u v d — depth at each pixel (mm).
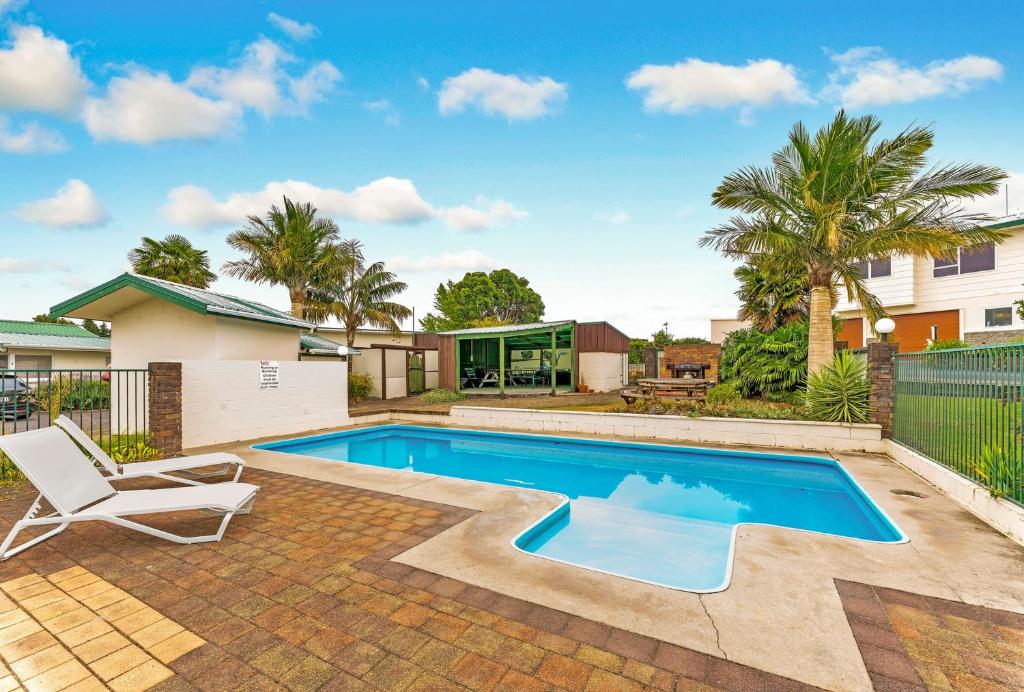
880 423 8125
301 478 6430
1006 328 15977
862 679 2307
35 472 3824
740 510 6133
